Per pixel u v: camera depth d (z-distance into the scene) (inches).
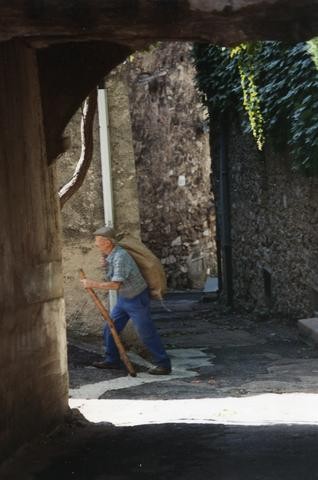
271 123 701.9
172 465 288.8
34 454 303.4
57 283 357.1
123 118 597.3
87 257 593.0
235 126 913.5
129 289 513.3
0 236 283.1
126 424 359.6
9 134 298.0
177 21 243.4
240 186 920.9
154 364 554.3
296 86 644.7
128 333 586.9
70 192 494.0
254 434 330.0
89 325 592.1
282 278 788.0
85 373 511.8
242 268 937.5
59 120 360.2
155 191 1354.6
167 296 1245.7
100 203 593.9
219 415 374.3
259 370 530.6
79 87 360.2
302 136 638.5
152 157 1353.3
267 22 244.4
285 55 658.2
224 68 854.5
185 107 1337.4
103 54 359.3
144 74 1343.5
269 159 796.6
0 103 289.1
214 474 275.3
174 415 378.6
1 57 292.0
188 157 1341.0
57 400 351.3
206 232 1343.5
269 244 824.9
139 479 273.4
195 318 910.4
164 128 1347.2
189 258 1342.3
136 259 515.5
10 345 291.6
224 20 243.3
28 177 319.9
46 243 341.1
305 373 506.6
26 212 314.7
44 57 357.1
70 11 237.1
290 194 741.3
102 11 238.7
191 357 599.2
